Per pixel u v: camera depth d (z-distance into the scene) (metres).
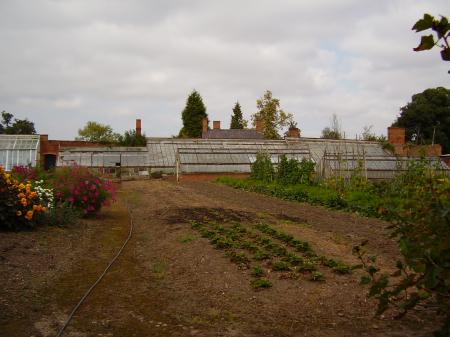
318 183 24.42
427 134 50.97
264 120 62.09
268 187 25.22
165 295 6.93
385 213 4.21
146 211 17.03
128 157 40.66
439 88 51.41
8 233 10.27
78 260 8.91
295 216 14.99
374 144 41.19
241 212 15.65
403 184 14.82
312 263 8.22
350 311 6.11
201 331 5.49
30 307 6.11
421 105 50.41
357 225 13.02
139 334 5.38
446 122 50.94
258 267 7.80
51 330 5.39
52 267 8.16
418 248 3.41
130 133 52.28
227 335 5.36
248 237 10.88
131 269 8.48
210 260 8.78
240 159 40.00
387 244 10.28
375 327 5.55
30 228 11.02
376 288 3.65
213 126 60.78
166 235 11.68
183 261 8.95
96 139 68.00
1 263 7.84
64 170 14.39
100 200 14.55
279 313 6.09
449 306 3.43
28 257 8.52
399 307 3.62
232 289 7.11
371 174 34.84
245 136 59.00
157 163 40.53
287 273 7.73
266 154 32.59
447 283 3.19
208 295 6.89
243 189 27.09
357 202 16.75
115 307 6.33
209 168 38.91
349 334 5.36
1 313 5.79
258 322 5.79
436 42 3.14
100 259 9.17
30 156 39.81
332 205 17.48
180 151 39.78
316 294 6.79
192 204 18.52
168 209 16.73
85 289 7.10
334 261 8.18
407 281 3.54
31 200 10.98
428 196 4.04
